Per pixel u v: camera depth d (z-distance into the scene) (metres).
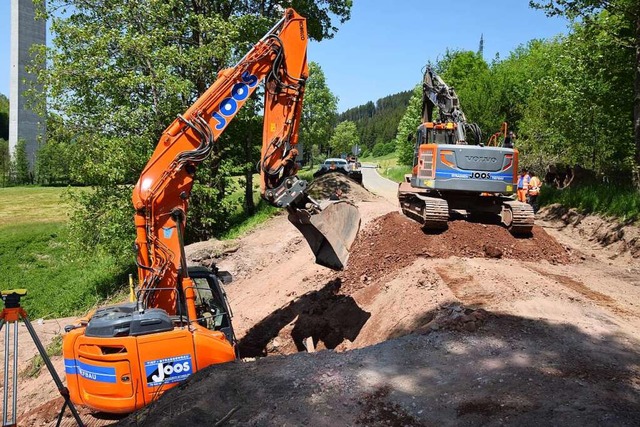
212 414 5.48
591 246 15.05
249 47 20.41
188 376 6.38
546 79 24.64
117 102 18.61
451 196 13.65
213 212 20.94
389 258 12.05
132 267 21.73
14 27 58.72
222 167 20.80
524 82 32.72
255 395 5.78
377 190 36.75
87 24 18.75
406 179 16.06
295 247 17.05
